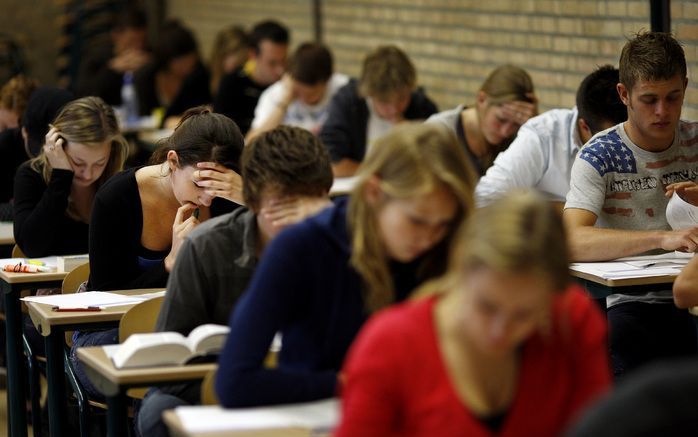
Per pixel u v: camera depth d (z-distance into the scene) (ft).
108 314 31.14
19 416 38.14
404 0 72.74
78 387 34.63
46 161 40.29
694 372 14.75
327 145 56.85
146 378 24.75
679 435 14.42
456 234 20.18
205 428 21.18
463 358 18.19
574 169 36.99
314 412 21.99
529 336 18.62
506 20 61.26
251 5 99.14
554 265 16.79
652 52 34.99
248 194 25.27
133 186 34.50
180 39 88.02
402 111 55.36
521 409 18.58
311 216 22.71
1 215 48.34
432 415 18.19
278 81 71.10
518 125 43.34
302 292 22.40
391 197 19.92
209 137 32.63
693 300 30.37
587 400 19.01
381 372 18.16
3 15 115.65
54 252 40.93
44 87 46.98
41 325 31.73
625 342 35.53
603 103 38.70
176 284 27.17
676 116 35.58
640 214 36.81
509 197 17.39
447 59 68.18
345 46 82.48
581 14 54.49
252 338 22.07
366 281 22.07
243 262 26.81
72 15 116.57
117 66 93.97
